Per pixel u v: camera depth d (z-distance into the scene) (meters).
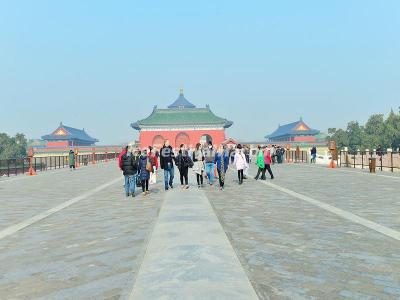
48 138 116.88
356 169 29.66
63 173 30.70
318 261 5.88
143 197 14.48
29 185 20.44
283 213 10.21
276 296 4.51
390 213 10.16
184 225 8.19
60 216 10.60
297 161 46.06
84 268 5.77
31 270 5.76
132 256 6.31
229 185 18.39
